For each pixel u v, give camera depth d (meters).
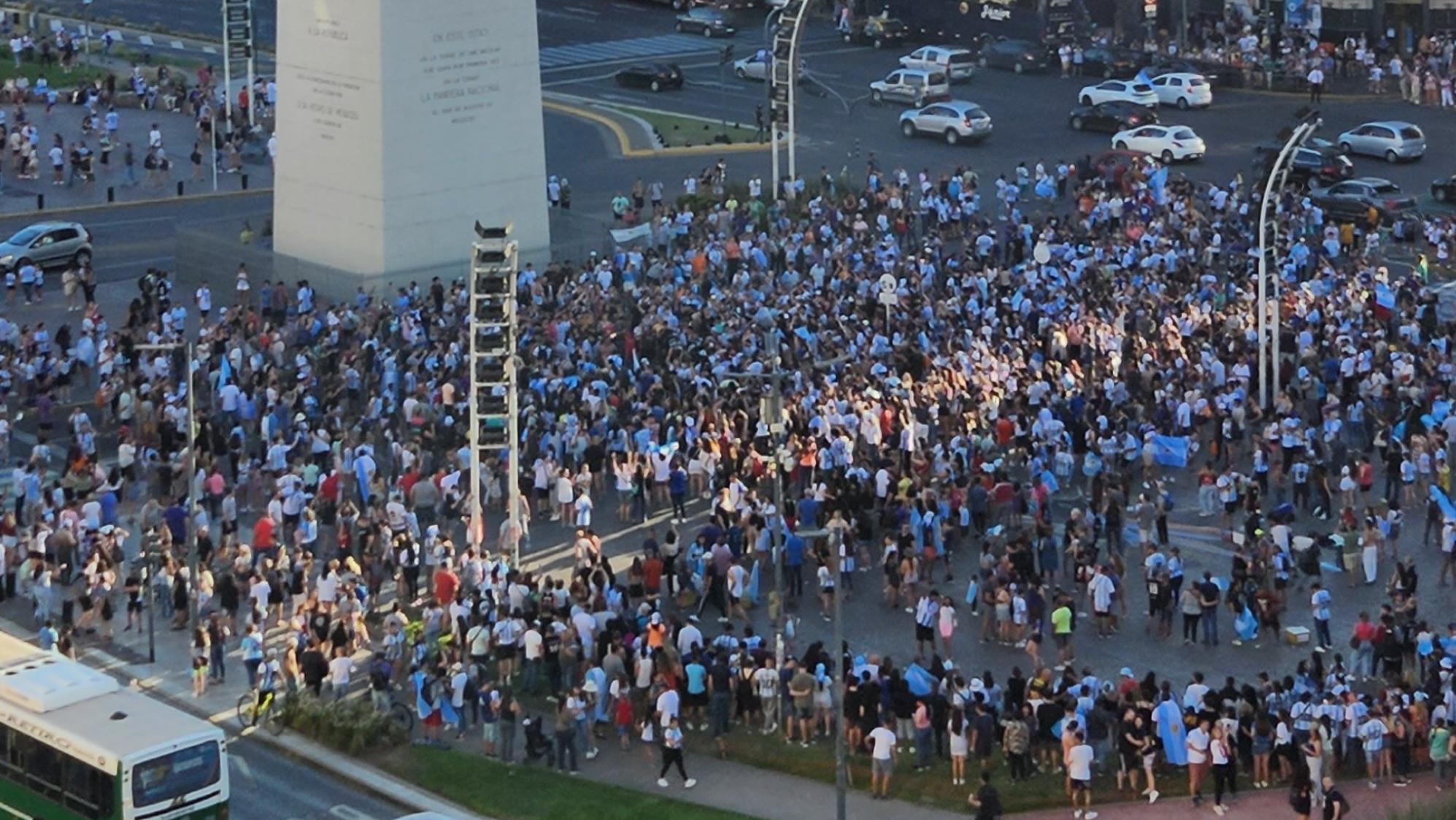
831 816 90.81
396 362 135.00
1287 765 92.56
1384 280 152.38
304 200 163.75
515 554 111.62
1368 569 113.25
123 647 108.88
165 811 82.19
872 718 95.56
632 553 119.69
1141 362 135.88
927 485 117.62
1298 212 174.25
